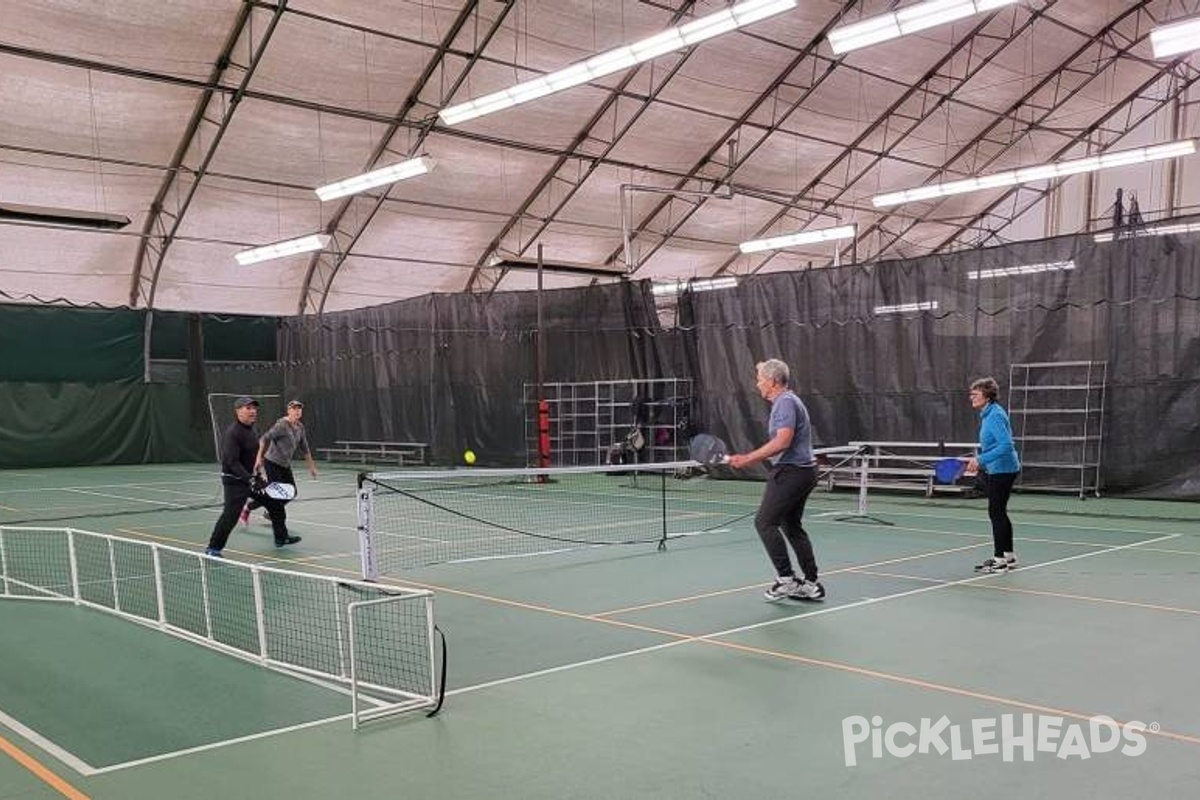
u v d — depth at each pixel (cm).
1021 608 704
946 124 2523
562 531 1182
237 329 2695
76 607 750
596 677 539
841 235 2247
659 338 1861
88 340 2505
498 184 2403
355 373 2464
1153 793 375
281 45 1830
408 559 972
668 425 1834
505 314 2092
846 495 1541
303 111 2014
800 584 740
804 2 1991
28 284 2377
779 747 428
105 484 1964
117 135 1975
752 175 2581
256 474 1023
